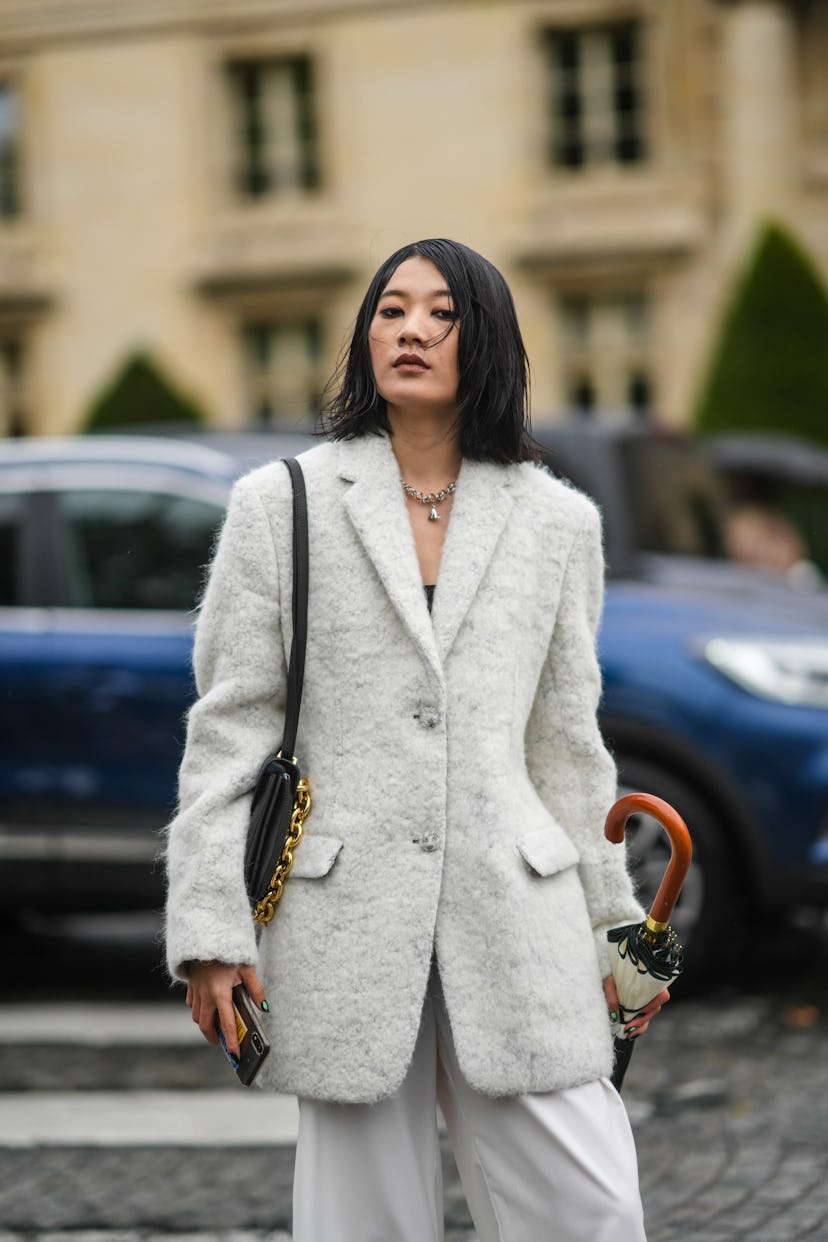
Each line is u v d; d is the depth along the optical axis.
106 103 26.58
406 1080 3.04
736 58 24.09
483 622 3.06
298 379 26.58
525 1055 2.94
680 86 24.50
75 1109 5.88
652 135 24.75
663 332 24.81
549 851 3.04
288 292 26.17
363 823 2.99
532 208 25.03
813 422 20.12
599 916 3.12
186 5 26.11
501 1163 3.02
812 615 7.47
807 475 15.91
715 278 24.50
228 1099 5.98
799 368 20.11
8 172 27.09
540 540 3.15
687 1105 5.79
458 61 25.22
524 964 2.96
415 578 3.05
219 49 26.11
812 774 7.06
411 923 2.96
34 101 26.80
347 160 25.77
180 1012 7.35
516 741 3.07
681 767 7.17
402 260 3.20
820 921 8.88
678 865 3.04
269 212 26.20
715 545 9.38
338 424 3.21
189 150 26.36
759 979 7.67
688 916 7.14
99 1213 4.84
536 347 25.28
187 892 2.96
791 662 7.16
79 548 7.70
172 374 26.03
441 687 3.00
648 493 8.64
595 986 3.07
